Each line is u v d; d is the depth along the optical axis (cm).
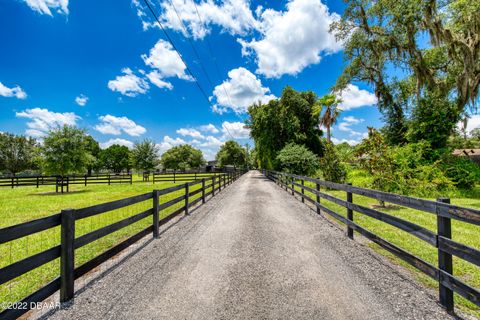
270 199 985
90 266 285
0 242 187
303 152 1844
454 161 1248
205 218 636
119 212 757
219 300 244
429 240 248
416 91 1457
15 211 833
